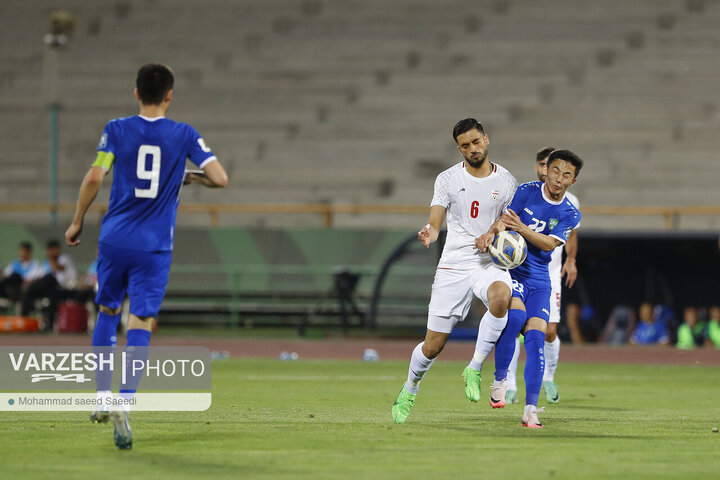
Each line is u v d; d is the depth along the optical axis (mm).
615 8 107312
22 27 112875
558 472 17922
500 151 96688
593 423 26406
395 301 74062
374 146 99312
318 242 76750
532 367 25062
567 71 102812
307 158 99250
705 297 69500
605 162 95250
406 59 106125
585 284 70562
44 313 68812
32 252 78438
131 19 112312
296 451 20312
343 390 37406
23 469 17938
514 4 109062
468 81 103062
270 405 30891
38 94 106500
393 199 95500
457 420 26812
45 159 100875
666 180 93625
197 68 107750
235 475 17391
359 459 19297
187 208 81375
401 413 25578
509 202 25422
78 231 21391
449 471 17922
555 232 25375
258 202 96562
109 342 22156
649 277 69938
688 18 105875
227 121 102750
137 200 21094
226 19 111812
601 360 60156
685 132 97062
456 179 25125
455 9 109562
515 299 25188
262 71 106812
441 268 25250
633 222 90562
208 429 24047
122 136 21125
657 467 18594
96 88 106812
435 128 99875
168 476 17281
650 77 101312
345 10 111125
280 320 75125
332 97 103812
